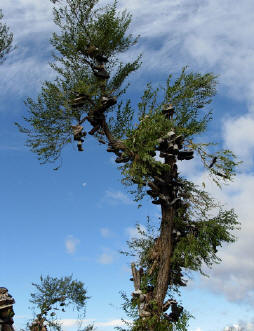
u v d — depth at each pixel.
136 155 14.09
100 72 15.59
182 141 14.82
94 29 16.05
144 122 14.28
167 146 14.37
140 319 12.84
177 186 14.86
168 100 15.48
